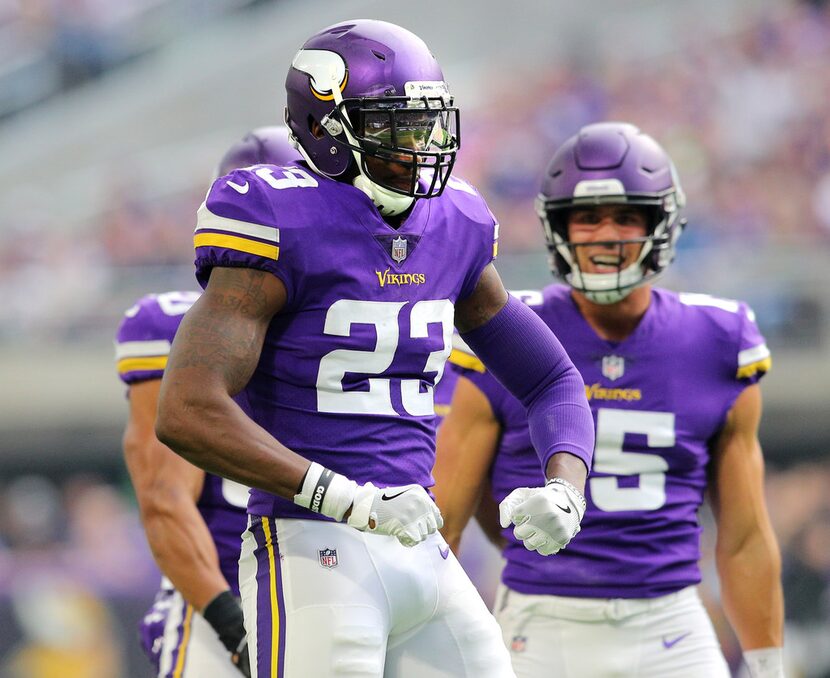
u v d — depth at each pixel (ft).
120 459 125.49
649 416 42.09
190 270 139.54
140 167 169.68
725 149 145.28
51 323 131.85
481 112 157.48
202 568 40.93
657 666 41.45
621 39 165.48
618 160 42.29
